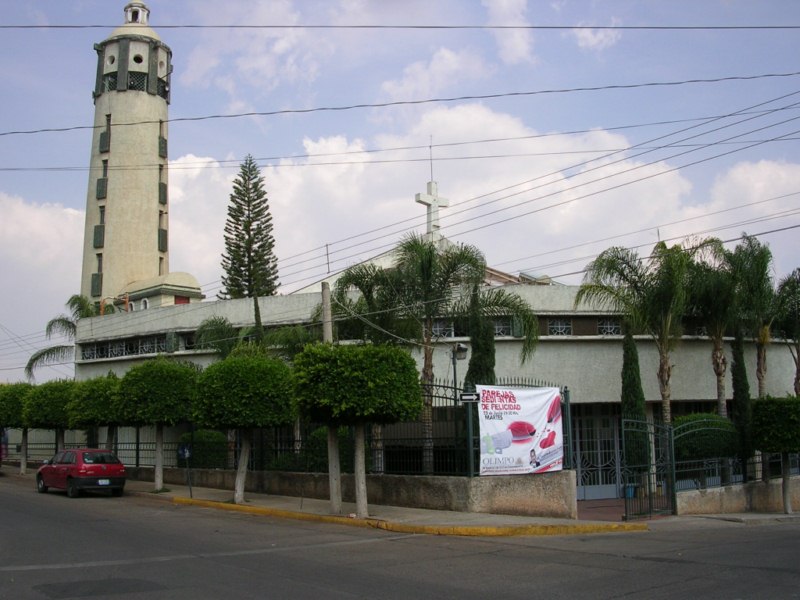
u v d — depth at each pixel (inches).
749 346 1144.8
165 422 975.0
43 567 421.7
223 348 1194.0
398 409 646.5
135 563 434.9
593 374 1046.4
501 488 668.1
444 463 697.6
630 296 927.7
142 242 2014.0
